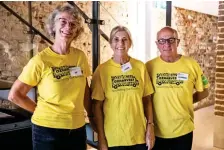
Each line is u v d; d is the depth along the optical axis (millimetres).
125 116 1742
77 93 1588
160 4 4691
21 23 3264
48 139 1517
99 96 1771
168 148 2023
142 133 1812
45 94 1531
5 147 2016
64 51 1599
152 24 4672
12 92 1534
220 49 3713
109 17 4164
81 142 1658
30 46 3357
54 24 1568
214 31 6879
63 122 1532
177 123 1977
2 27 3148
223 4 3619
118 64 1799
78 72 1611
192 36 6117
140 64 1868
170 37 1978
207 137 4258
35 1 3357
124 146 1767
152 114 1945
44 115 1526
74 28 1577
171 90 1958
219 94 3768
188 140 2029
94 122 1849
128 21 4531
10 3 3176
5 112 2395
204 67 6664
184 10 5711
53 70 1521
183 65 2021
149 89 1896
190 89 2016
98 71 1806
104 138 1798
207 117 5691
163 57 2035
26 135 2141
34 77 1512
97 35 2609
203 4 5090
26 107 1591
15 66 3285
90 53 3885
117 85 1755
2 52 3174
